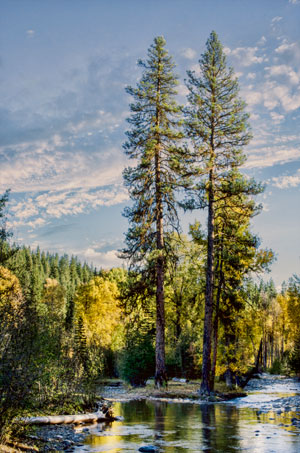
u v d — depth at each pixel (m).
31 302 11.09
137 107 30.47
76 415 13.40
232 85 27.61
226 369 29.17
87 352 19.45
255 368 33.59
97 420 13.70
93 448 9.08
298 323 45.22
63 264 150.00
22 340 9.36
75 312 61.94
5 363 8.48
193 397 23.14
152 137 30.05
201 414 15.67
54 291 83.25
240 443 9.50
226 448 8.93
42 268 130.50
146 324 35.72
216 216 28.11
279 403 19.69
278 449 8.73
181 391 25.03
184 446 9.24
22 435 9.72
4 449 7.95
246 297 28.73
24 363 9.02
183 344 41.47
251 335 29.94
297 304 44.84
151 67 31.53
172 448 9.01
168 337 43.97
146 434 11.02
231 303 28.19
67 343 16.28
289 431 11.19
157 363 27.55
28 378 8.95
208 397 22.70
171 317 43.66
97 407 15.98
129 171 28.89
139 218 29.19
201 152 26.62
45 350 12.59
